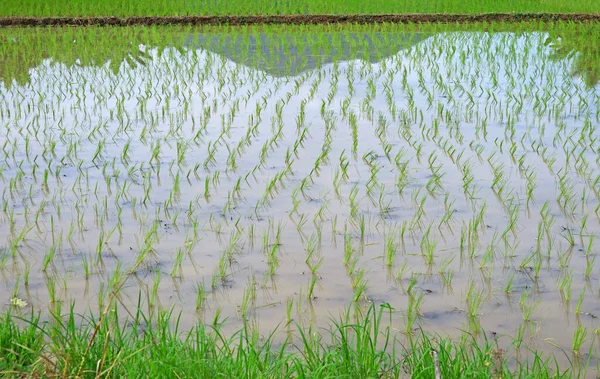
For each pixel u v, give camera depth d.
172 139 8.02
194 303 4.41
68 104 9.69
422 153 7.48
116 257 5.04
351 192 6.32
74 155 7.43
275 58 12.98
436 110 9.25
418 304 4.34
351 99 9.91
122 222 5.68
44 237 5.39
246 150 7.59
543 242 5.30
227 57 13.08
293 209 5.92
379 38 14.92
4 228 5.56
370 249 5.20
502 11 17.55
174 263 4.96
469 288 4.61
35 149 7.66
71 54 13.38
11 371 3.14
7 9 17.56
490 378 3.30
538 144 7.74
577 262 4.98
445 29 16.05
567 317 4.25
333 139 8.01
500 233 5.47
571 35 15.01
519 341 3.75
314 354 3.58
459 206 6.01
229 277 4.75
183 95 10.05
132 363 3.22
